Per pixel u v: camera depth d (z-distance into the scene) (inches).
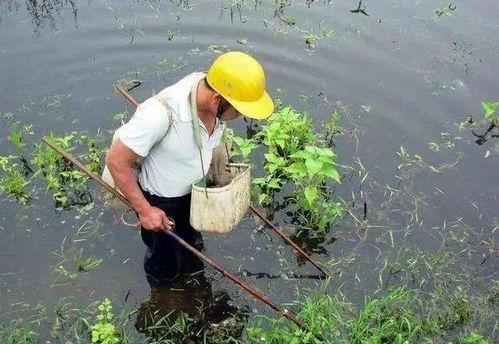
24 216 204.2
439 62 274.1
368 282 186.5
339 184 218.7
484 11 310.2
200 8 309.7
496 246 196.2
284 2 315.6
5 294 179.5
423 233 201.2
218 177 158.9
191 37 289.4
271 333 165.8
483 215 207.0
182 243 158.9
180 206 157.0
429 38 289.1
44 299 178.7
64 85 259.0
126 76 265.4
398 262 191.3
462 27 297.3
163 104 132.3
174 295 182.4
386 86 261.6
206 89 132.0
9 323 170.9
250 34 291.7
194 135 135.5
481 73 267.6
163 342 168.9
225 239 198.5
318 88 260.5
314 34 292.2
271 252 195.6
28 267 187.8
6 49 277.9
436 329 169.2
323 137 236.2
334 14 307.0
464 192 215.2
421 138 236.5
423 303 179.2
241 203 155.6
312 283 186.5
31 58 273.3
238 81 129.0
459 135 238.1
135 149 133.5
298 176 204.8
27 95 252.4
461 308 175.0
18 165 221.6
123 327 171.5
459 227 203.0
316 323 166.1
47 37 287.0
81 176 214.8
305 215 207.5
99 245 195.9
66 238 197.8
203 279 186.4
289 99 254.1
